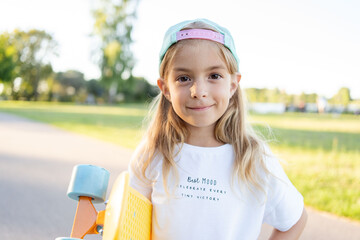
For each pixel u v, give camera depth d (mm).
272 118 21234
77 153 7531
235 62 1257
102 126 14391
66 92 59781
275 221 1293
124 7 40938
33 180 5070
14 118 18141
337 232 3330
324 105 30156
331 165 6121
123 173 1030
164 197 1237
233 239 1217
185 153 1283
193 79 1188
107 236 927
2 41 52906
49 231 3289
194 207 1213
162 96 1398
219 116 1220
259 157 1284
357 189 4609
